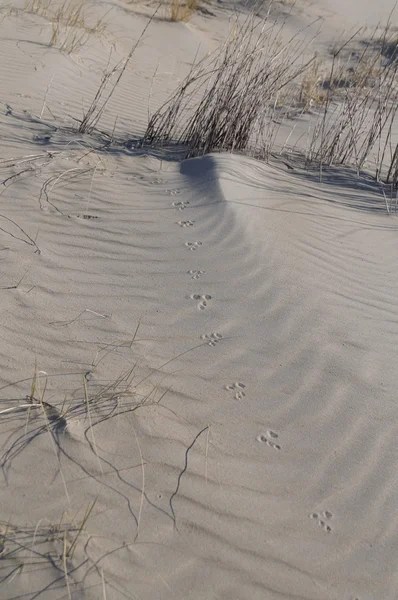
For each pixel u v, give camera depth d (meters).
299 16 13.98
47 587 1.95
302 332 3.34
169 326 3.29
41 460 2.40
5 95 6.59
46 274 3.59
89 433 2.55
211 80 9.41
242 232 4.22
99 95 7.53
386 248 4.55
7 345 2.98
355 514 2.37
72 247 3.92
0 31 8.62
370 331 3.46
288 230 4.44
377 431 2.77
